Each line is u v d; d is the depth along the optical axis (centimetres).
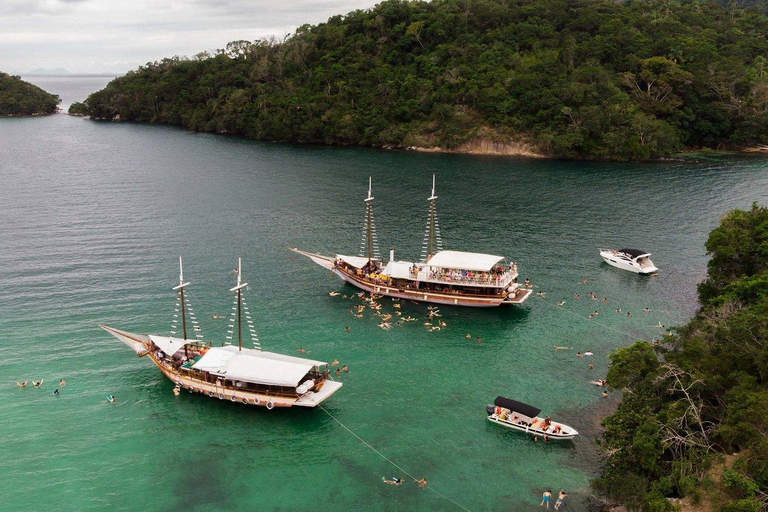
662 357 8312
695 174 19738
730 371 6141
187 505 5781
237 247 12850
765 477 4941
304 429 6931
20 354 8300
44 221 14375
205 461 6406
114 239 13112
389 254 12500
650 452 5628
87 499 5831
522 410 6919
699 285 9838
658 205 16088
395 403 7419
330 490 5991
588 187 18138
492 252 12644
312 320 9600
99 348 8562
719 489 5138
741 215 10062
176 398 7519
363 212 15625
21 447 6519
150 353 7994
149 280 10894
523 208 15925
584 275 11494
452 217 15138
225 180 19350
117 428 6906
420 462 6388
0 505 5722
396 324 9544
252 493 5947
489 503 5806
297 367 7331
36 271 11144
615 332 9269
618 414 6281
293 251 12675
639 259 11806
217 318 9519
